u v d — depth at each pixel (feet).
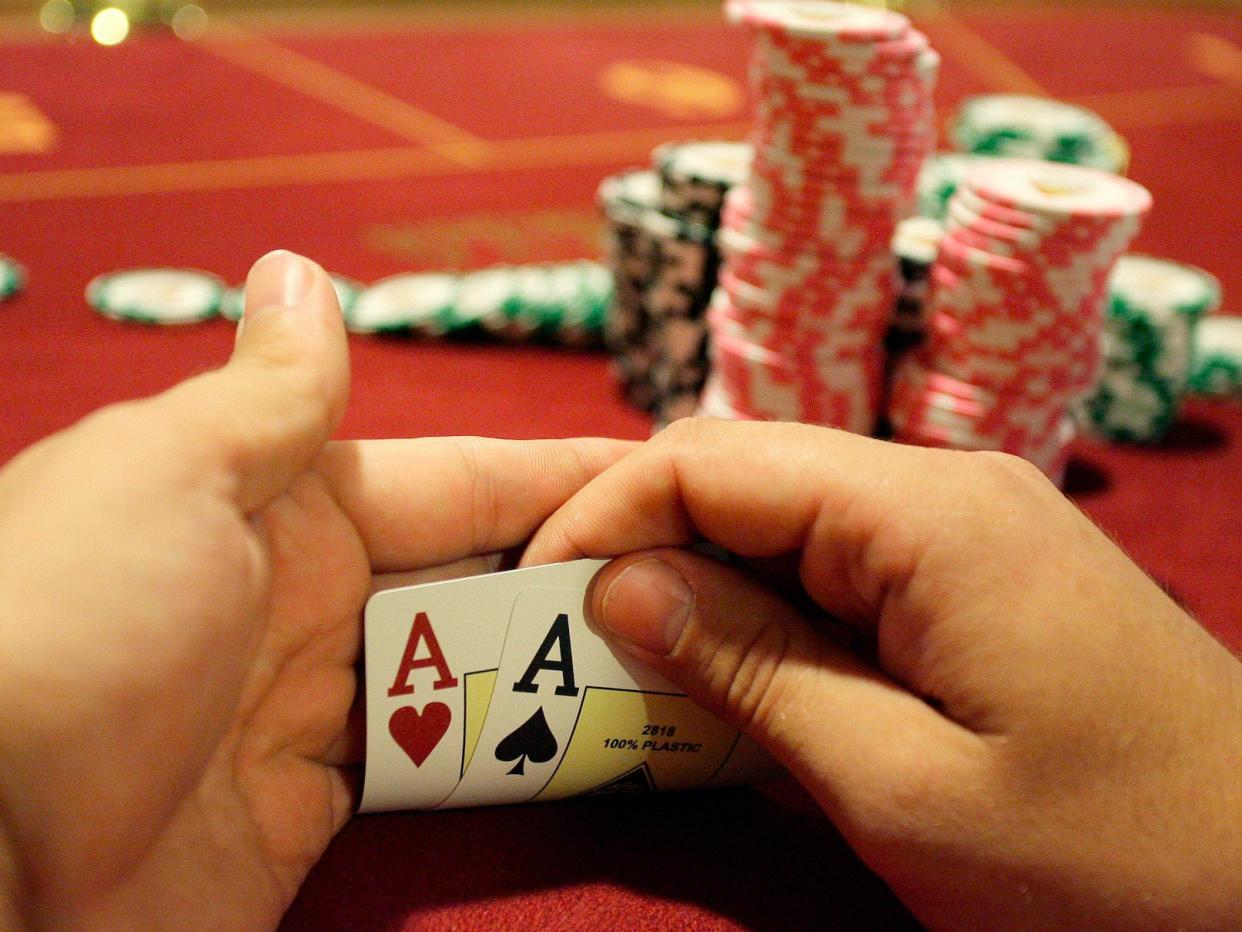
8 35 14.84
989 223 5.16
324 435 2.46
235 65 14.47
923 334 5.91
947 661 2.45
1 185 9.89
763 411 5.78
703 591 2.76
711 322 5.97
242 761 2.66
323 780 2.87
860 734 2.57
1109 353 6.61
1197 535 5.90
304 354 2.39
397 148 11.94
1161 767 2.32
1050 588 2.40
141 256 8.61
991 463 2.63
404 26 17.15
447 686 2.81
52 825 1.92
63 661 1.83
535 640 2.83
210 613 2.06
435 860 2.97
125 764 1.96
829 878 3.01
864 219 5.30
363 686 2.91
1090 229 4.97
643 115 13.93
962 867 2.44
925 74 5.20
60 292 7.83
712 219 6.25
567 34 17.34
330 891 2.85
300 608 2.68
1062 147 8.33
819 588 2.79
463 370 7.19
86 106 12.35
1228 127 14.99
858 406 5.76
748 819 3.19
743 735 3.05
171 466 2.04
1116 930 2.39
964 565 2.43
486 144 12.34
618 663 2.89
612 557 2.88
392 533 2.86
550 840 3.06
